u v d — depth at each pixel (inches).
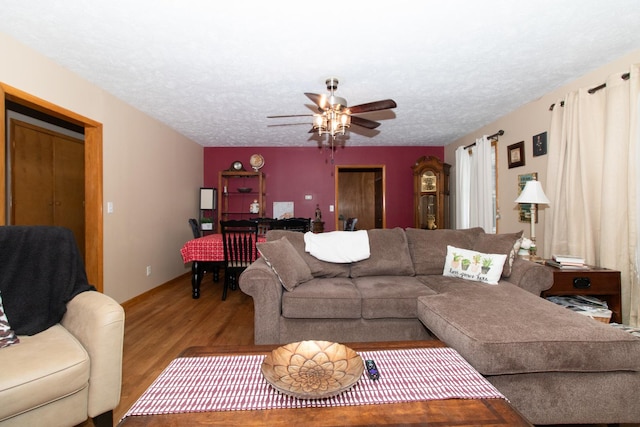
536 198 108.4
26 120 147.9
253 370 47.5
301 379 43.9
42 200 156.1
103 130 121.3
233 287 159.5
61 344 53.4
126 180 135.7
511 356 52.8
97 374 53.3
